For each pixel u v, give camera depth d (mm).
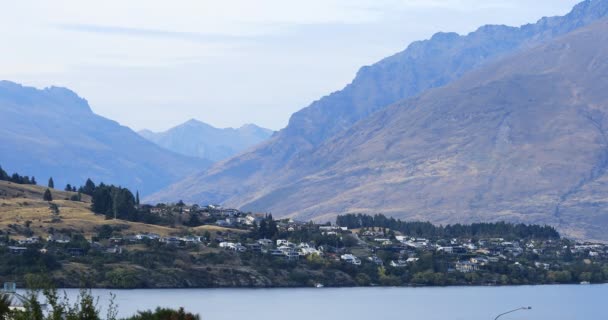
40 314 165625
